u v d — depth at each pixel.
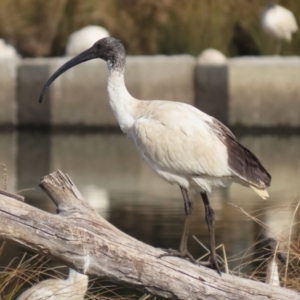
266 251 9.41
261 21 22.67
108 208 13.36
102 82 20.92
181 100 21.02
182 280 7.02
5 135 20.84
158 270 6.97
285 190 14.41
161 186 15.32
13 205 6.69
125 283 6.98
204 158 7.94
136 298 9.34
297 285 8.19
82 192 14.48
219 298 7.08
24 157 17.75
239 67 20.73
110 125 21.08
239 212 12.96
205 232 11.88
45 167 16.69
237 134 20.92
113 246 6.87
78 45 21.67
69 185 7.02
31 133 21.09
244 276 8.36
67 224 6.76
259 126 20.83
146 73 20.91
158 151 8.10
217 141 7.97
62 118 21.08
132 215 12.89
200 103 21.03
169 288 7.00
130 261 6.91
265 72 20.66
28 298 7.79
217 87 20.84
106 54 8.70
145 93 20.95
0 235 6.67
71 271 8.05
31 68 21.02
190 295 7.05
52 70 20.91
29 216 6.70
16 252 10.85
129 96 8.56
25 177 15.53
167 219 12.65
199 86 20.97
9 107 21.14
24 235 6.69
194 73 20.95
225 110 20.86
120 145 19.75
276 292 7.18
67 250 6.76
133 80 20.92
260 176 7.91
